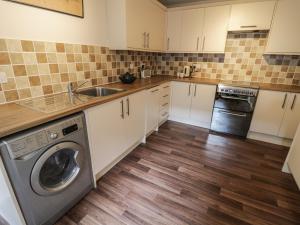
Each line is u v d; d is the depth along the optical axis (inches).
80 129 55.1
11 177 39.5
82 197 62.4
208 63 128.0
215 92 112.4
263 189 68.2
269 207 60.0
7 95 55.7
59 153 53.2
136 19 90.4
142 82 103.6
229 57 120.1
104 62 91.4
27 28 57.4
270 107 99.8
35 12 58.6
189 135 113.3
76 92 74.5
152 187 68.0
